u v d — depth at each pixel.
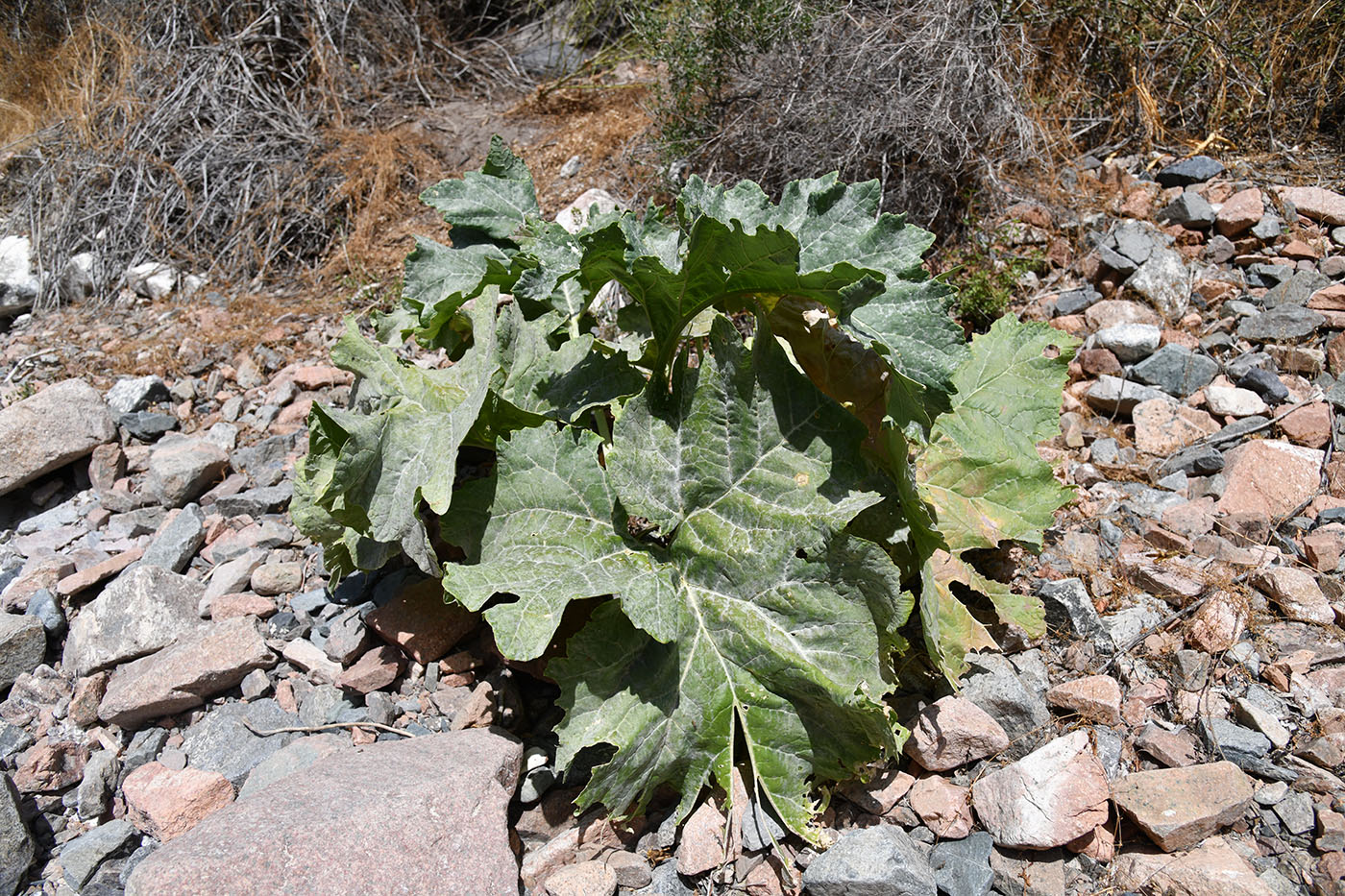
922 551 2.23
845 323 2.20
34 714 2.78
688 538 2.27
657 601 2.10
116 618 2.91
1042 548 2.82
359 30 6.37
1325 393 3.29
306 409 3.97
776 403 2.27
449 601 2.57
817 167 4.26
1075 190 4.30
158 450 3.77
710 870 2.13
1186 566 2.74
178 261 5.26
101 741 2.65
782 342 2.64
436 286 2.80
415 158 5.59
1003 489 2.60
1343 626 2.53
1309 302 3.58
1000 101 4.30
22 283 5.21
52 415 3.65
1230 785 2.12
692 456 2.29
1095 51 4.80
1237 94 4.63
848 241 2.26
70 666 2.89
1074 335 3.71
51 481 3.74
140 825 2.39
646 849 2.21
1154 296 3.73
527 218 2.79
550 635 1.97
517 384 2.57
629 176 5.01
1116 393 3.42
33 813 2.50
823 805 2.19
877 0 4.70
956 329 2.14
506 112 6.02
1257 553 2.75
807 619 2.16
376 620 2.70
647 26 5.28
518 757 2.27
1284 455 2.98
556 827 2.27
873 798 2.23
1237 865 2.01
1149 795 2.12
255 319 4.70
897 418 2.29
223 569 3.11
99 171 5.54
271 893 1.86
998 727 2.24
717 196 2.44
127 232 5.35
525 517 2.33
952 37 4.32
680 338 2.77
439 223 5.26
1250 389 3.36
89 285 5.22
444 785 2.07
